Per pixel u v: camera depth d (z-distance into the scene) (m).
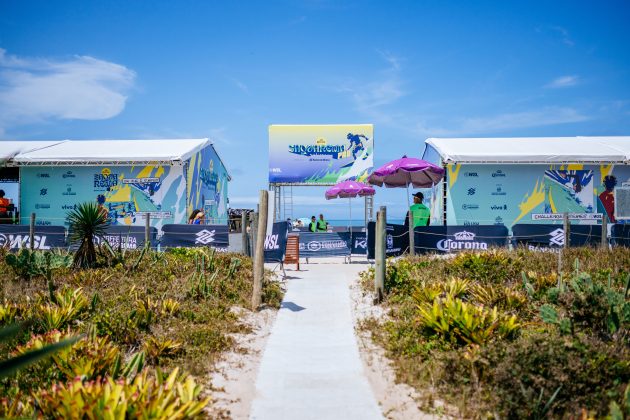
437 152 19.05
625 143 20.47
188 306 8.12
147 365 5.66
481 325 5.99
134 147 20.70
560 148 19.27
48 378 4.75
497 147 19.25
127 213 18.84
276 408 4.82
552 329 6.29
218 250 14.49
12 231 14.59
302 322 7.96
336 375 5.75
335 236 14.77
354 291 9.83
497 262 9.93
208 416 4.48
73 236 10.69
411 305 7.86
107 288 9.09
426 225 14.19
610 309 5.79
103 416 3.39
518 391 4.32
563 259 10.69
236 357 6.25
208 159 22.50
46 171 19.02
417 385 5.13
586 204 18.20
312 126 25.88
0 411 3.68
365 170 25.67
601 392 4.32
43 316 6.64
